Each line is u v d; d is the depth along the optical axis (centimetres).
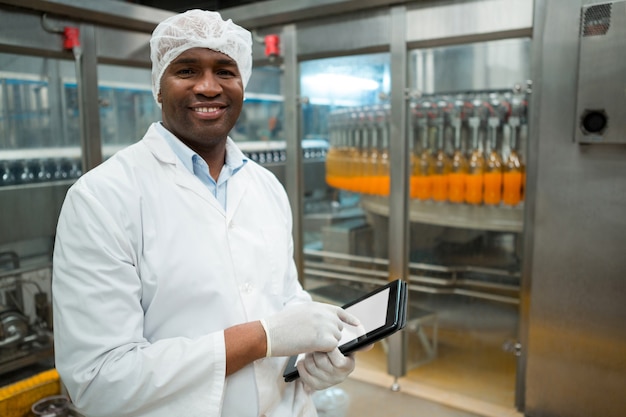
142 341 83
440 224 220
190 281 87
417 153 221
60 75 229
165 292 86
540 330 190
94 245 81
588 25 164
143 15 229
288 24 241
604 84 162
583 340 180
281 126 288
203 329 88
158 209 89
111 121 263
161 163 93
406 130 217
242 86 95
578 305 180
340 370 89
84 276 81
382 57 221
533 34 180
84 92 223
